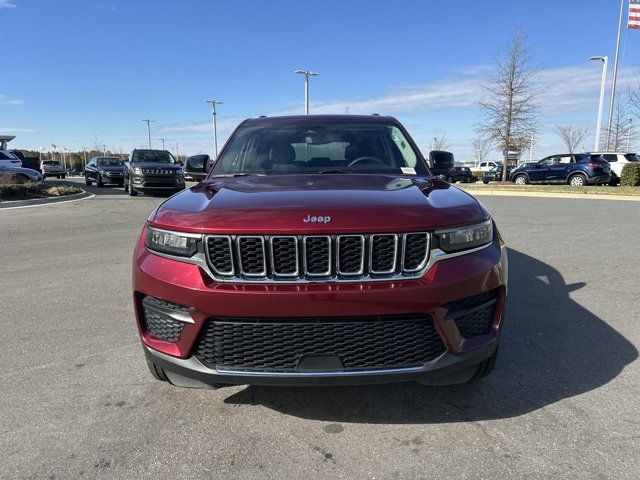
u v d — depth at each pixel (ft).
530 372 10.66
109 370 11.05
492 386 10.08
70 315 14.75
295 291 7.52
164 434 8.55
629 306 14.90
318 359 7.72
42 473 7.53
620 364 10.98
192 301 7.80
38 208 44.37
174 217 8.38
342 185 9.68
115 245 25.90
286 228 7.58
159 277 8.16
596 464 7.54
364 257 7.65
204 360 8.07
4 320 14.32
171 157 63.98
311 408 9.39
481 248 8.43
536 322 13.62
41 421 8.98
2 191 48.70
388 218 7.73
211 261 7.85
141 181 56.80
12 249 24.90
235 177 11.66
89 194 62.80
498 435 8.38
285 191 9.07
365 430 8.63
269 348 7.79
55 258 22.76
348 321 7.66
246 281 7.70
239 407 9.45
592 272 18.97
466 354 8.09
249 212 7.93
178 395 9.92
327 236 7.59
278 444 8.26
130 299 16.35
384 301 7.54
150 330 8.68
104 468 7.65
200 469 7.61
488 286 8.24
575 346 11.99
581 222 32.91
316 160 12.30
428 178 11.13
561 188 62.90
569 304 15.16
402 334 7.80
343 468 7.61
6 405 9.55
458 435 8.42
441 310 7.79
